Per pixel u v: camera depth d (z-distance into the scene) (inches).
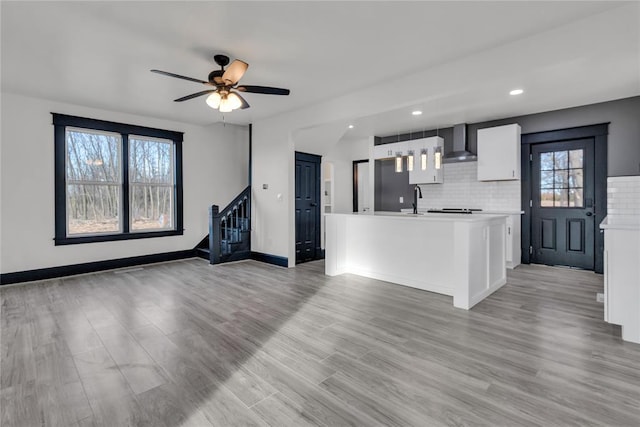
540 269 205.8
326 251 194.7
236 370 87.7
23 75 146.5
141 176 221.6
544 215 215.2
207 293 157.5
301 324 118.7
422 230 162.2
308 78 152.6
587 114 193.2
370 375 85.0
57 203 185.5
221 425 66.8
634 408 70.9
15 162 173.2
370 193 289.4
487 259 151.1
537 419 67.6
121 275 193.3
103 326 117.3
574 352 96.3
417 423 66.9
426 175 252.5
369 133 278.4
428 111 206.1
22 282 175.0
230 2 94.1
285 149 215.5
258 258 237.0
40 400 74.8
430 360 92.4
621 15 99.2
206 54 127.3
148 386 80.4
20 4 93.4
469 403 73.1
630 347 99.3
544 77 145.3
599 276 186.9
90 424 67.1
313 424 66.9
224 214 227.5
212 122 239.6
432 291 159.0
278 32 111.7
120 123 208.5
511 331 111.7
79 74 145.5
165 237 231.6
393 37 115.9
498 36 116.0
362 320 122.3
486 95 174.6
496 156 219.0
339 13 100.6
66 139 191.0
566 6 98.4
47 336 108.9
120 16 100.7
